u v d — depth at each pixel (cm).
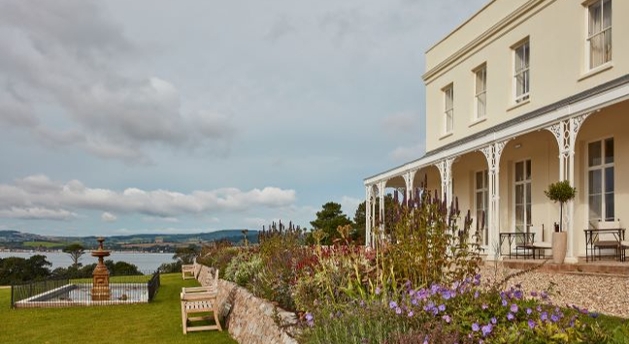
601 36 1080
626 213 987
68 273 3042
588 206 1094
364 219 2644
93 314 1262
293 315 647
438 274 557
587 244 1055
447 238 567
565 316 405
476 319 404
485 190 1521
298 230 1167
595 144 1084
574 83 1128
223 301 1202
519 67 1357
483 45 1488
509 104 1366
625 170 991
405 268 573
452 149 1339
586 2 1109
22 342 945
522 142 1299
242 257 1341
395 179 1878
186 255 3183
